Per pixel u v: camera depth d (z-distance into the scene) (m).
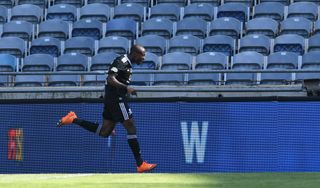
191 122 41.28
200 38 67.06
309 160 40.12
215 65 58.94
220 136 41.00
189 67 59.81
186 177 31.81
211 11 71.06
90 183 29.48
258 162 40.59
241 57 59.62
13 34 69.50
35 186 28.73
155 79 54.00
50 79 58.91
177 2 75.12
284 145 40.41
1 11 73.38
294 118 40.34
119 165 41.97
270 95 45.41
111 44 64.94
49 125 42.78
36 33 71.25
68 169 42.53
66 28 69.69
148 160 41.66
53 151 42.69
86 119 42.16
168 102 41.50
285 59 58.97
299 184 28.34
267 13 70.50
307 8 69.94
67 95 48.06
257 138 40.69
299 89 44.66
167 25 67.94
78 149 42.47
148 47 64.50
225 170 40.91
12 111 43.25
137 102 41.78
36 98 45.66
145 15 72.56
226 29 66.94
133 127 33.81
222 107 41.03
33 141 42.97
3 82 50.97
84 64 61.16
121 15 71.88
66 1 76.62
